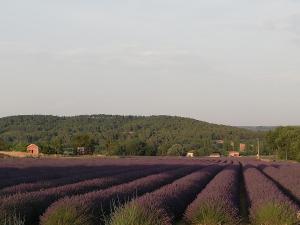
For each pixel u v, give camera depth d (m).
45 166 45.12
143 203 13.24
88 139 111.56
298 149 98.38
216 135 172.62
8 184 24.23
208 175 34.97
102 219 13.93
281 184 30.56
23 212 14.38
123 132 167.75
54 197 17.08
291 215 14.95
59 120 187.12
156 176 29.59
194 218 15.48
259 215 15.25
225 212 15.32
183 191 19.62
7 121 175.75
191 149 142.88
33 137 151.62
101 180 25.12
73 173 35.19
